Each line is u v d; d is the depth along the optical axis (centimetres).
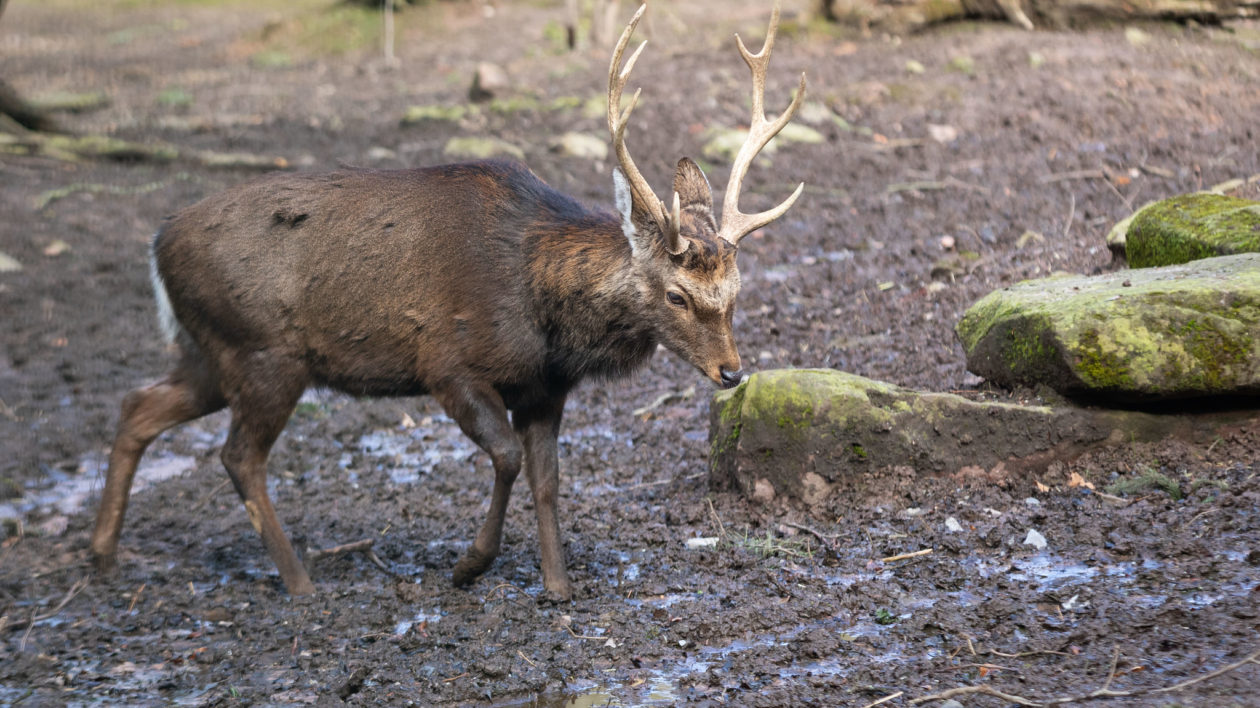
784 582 823
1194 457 903
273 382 865
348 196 865
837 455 936
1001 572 798
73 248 1702
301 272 852
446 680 723
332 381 880
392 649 767
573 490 1075
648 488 1062
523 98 2502
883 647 714
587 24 3400
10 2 4466
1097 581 761
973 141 2064
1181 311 886
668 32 3262
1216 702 586
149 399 912
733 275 814
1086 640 682
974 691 639
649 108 2350
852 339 1316
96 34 3894
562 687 709
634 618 794
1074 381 905
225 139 2298
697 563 872
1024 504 891
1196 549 778
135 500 1090
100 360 1398
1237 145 1848
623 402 1309
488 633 782
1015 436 922
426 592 862
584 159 2105
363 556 948
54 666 762
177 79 3056
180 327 901
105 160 2114
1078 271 1330
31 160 2061
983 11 2716
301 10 4009
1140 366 884
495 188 870
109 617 838
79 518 1043
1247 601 696
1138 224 1161
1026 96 2222
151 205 1892
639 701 679
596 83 2595
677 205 772
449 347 837
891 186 1892
